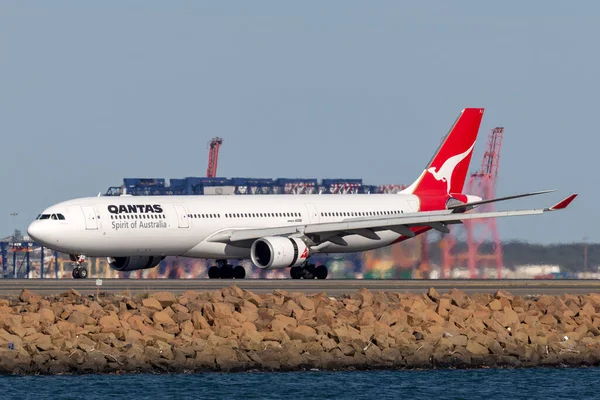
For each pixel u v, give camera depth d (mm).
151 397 161750
